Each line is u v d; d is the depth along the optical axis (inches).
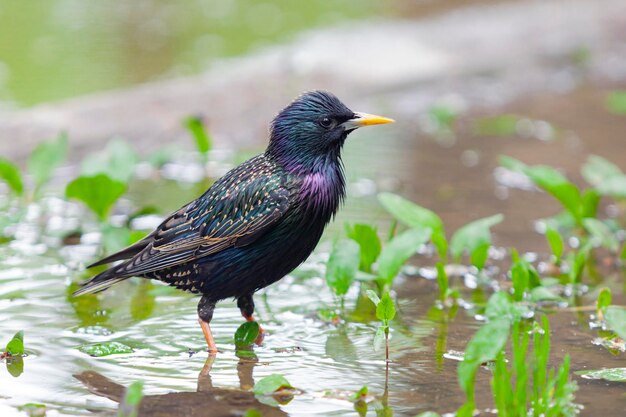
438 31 860.0
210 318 357.1
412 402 297.9
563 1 975.6
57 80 714.8
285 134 356.8
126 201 524.1
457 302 395.9
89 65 762.8
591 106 748.0
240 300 368.5
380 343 338.3
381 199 419.8
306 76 730.8
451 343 350.3
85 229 480.7
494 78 794.2
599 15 927.0
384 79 753.6
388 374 321.4
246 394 304.2
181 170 587.8
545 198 540.1
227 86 694.5
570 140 653.9
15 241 465.1
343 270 380.8
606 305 373.7
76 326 363.3
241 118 664.4
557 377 288.2
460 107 740.0
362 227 403.2
